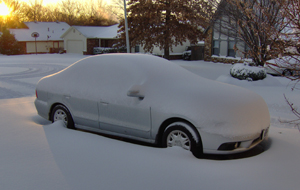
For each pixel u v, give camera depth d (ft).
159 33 76.79
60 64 89.25
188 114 13.12
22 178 10.63
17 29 162.40
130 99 14.98
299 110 23.80
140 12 73.56
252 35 34.68
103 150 13.41
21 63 92.99
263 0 23.11
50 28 173.27
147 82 15.05
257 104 14.46
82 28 146.72
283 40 12.50
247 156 14.40
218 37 92.48
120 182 10.36
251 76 40.45
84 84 17.20
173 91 14.32
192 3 49.29
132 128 14.99
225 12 40.27
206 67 76.28
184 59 109.81
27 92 37.47
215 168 11.57
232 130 12.66
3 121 18.86
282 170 11.42
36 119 20.47
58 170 11.30
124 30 82.94
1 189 9.82
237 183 10.30
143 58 16.87
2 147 13.78
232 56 88.02
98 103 16.16
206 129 12.76
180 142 13.55
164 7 73.15
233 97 13.97
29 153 13.03
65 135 15.64
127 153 13.03
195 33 76.64
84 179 10.57
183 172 11.14
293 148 14.06
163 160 12.23
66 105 17.71
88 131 18.80
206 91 14.20
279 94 30.55
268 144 15.58
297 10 11.57
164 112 13.75
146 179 10.59
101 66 17.12
